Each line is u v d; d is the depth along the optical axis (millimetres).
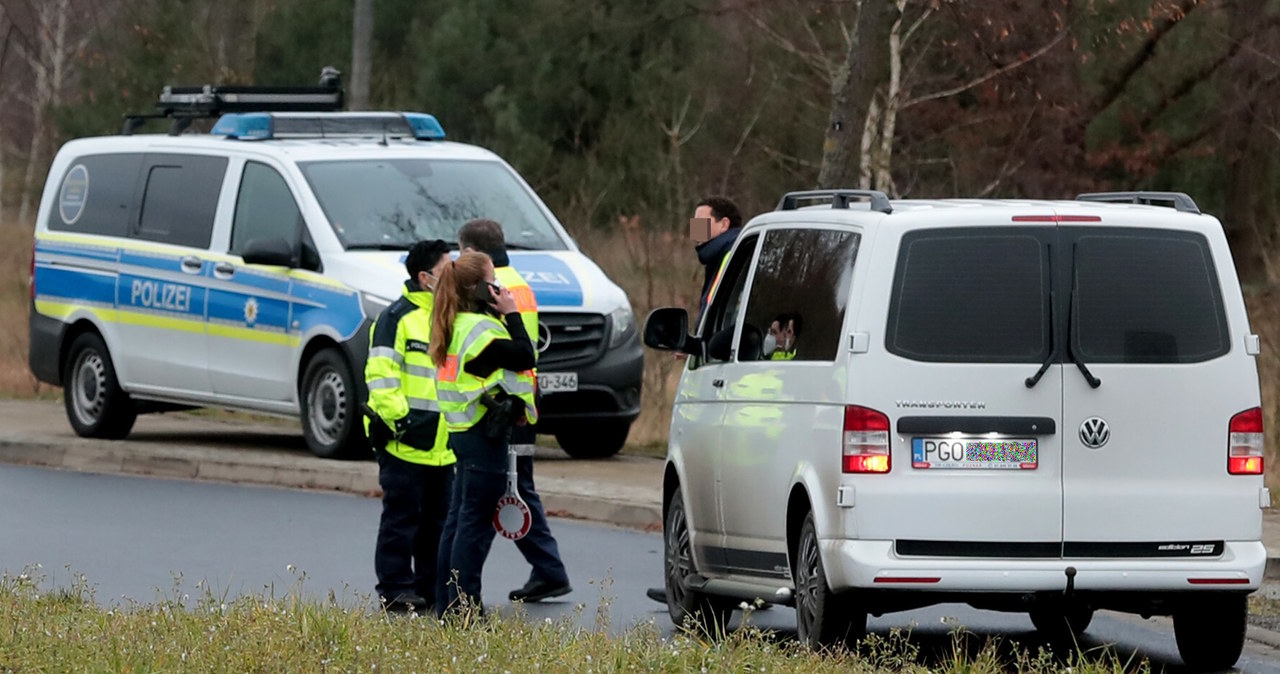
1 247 127000
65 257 66250
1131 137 110812
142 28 116938
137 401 65625
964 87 104688
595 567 43844
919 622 37938
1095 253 30484
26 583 35031
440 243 38594
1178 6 103250
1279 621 37438
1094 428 30188
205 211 62094
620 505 50938
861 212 31516
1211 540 30375
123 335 64125
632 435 67500
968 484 29984
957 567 29844
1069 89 105188
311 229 58750
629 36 128000
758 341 34250
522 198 62094
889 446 30047
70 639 29516
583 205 91250
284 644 29172
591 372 58344
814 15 110688
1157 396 30312
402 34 132875
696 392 36594
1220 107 109188
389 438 38375
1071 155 108438
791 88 123750
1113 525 30125
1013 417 30062
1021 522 29953
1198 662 32469
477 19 128750
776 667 28422
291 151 60688
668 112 126750
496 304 36125
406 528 38625
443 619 33000
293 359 58906
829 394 30938
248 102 68312
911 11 101438
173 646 28844
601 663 28297
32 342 67250
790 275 33406
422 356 38438
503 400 35875
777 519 32719
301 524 49719
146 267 63375
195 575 42031
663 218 99562
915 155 116375
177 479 59312
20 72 175000
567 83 128500
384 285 56781
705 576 36219
